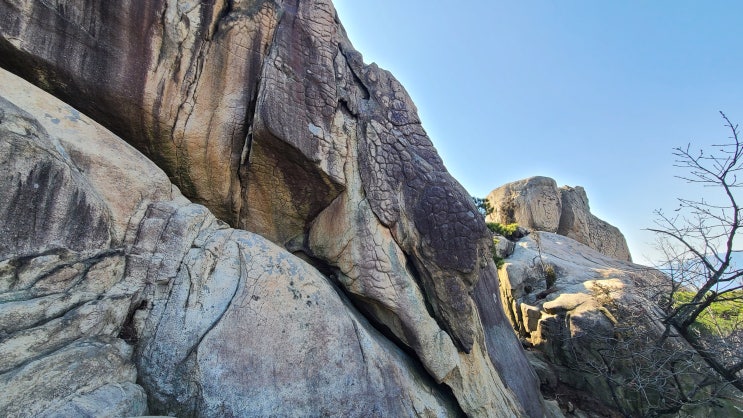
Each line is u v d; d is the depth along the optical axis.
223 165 4.56
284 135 4.26
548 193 17.30
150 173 3.53
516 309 9.76
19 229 2.46
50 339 2.46
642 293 7.87
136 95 4.01
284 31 4.75
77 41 3.72
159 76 4.14
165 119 4.20
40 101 3.17
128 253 3.16
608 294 8.16
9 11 3.41
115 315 2.91
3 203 2.40
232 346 3.19
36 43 3.53
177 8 4.22
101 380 2.63
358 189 4.77
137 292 3.12
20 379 2.23
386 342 4.39
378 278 4.45
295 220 4.87
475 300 5.46
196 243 3.49
